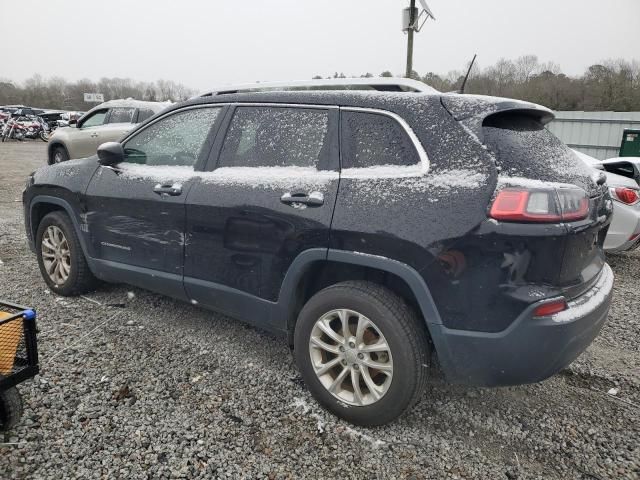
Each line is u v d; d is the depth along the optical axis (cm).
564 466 248
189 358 337
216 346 355
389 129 265
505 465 248
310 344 279
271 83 337
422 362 251
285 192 283
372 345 259
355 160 271
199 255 326
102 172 389
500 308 227
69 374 310
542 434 272
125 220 367
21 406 250
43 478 226
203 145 338
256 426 268
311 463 243
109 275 393
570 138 2083
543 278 227
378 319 252
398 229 243
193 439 256
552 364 232
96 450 245
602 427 280
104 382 303
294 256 280
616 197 537
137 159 381
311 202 271
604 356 365
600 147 2022
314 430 267
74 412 272
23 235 664
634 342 388
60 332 366
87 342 353
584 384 326
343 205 262
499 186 229
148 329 378
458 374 245
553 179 242
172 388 301
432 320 240
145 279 365
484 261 227
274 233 286
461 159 241
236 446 252
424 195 242
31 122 2527
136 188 359
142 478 229
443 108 256
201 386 304
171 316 403
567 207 232
